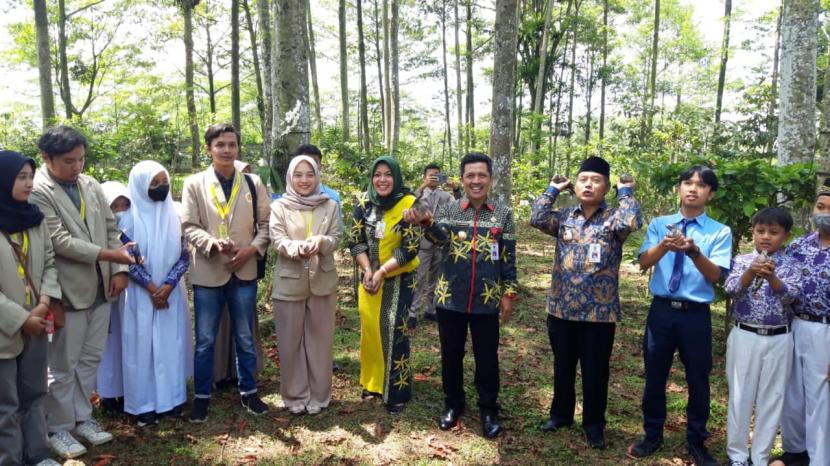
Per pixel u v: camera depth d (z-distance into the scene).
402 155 18.88
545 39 17.16
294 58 6.09
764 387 3.28
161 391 3.84
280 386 4.19
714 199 4.82
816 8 5.87
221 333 4.40
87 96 25.97
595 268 3.51
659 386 3.55
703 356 3.40
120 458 3.46
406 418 4.07
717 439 3.83
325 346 4.12
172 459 3.47
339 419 4.04
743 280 3.23
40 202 3.29
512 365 5.09
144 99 22.48
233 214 3.93
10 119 15.52
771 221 3.17
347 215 7.04
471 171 3.71
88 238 3.44
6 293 2.96
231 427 3.88
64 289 3.34
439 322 3.95
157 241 3.82
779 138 6.18
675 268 3.42
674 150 10.01
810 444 3.26
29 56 23.20
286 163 6.16
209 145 3.94
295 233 3.95
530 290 7.65
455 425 3.97
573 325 3.75
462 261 3.77
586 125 25.03
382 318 4.14
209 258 3.86
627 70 26.80
